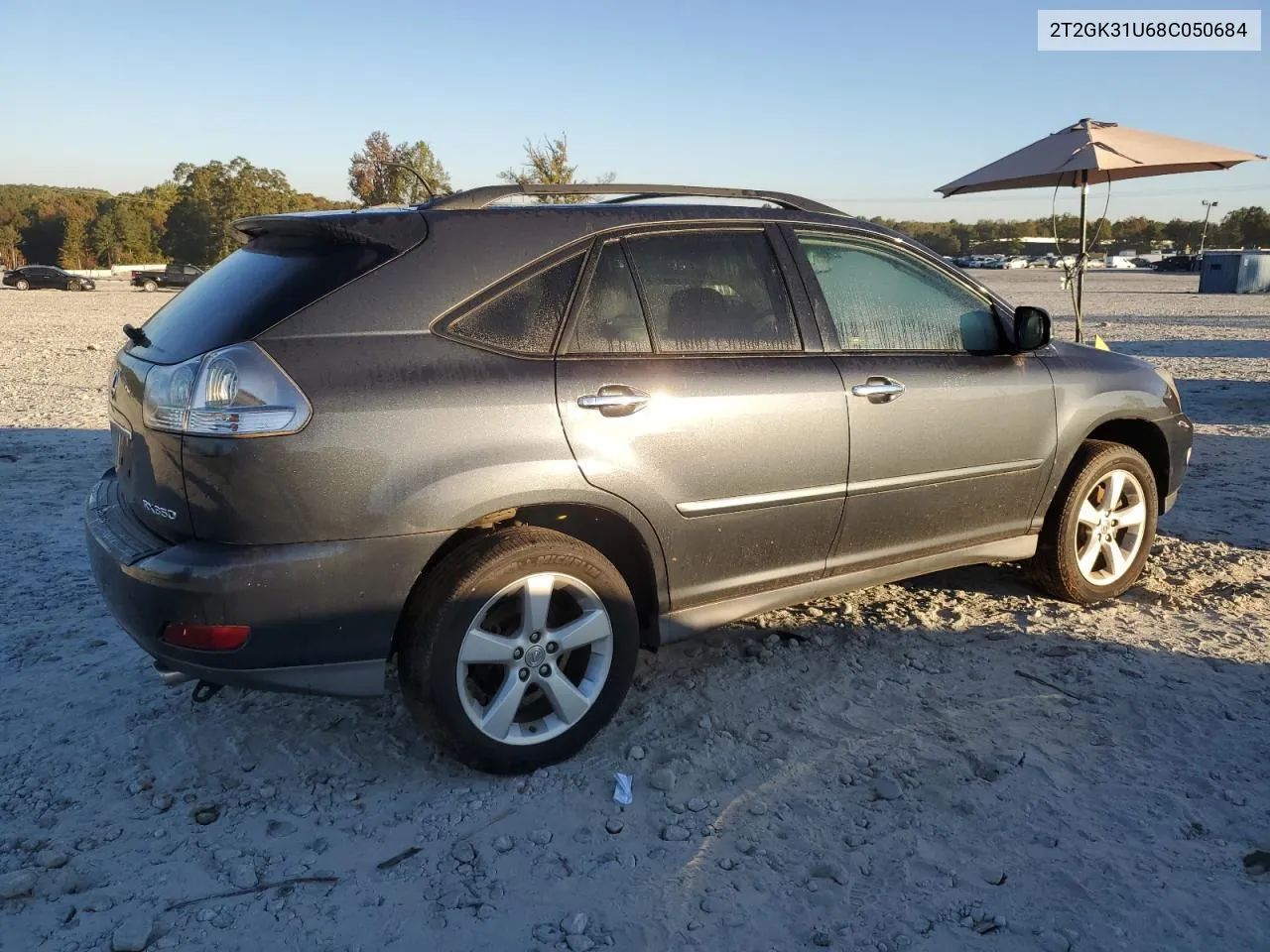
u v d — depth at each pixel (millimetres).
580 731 3242
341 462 2770
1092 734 3418
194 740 3389
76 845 2809
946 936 2465
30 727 3461
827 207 4016
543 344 3133
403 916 2543
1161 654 4059
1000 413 4105
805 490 3592
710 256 3543
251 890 2637
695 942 2449
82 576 4980
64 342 19438
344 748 3352
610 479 3168
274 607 2768
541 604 3094
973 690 3752
